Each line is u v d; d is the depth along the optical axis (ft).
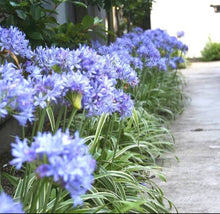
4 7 9.89
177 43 21.20
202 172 9.78
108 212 6.19
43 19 10.44
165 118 15.78
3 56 7.51
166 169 10.18
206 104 19.19
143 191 8.39
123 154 9.91
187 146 12.25
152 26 50.39
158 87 18.16
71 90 5.75
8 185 8.78
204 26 49.37
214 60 45.70
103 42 23.15
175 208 7.29
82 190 4.12
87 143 9.80
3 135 10.93
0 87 5.02
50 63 6.81
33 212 5.49
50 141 3.93
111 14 23.26
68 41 11.68
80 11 19.08
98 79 6.49
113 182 7.69
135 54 16.89
